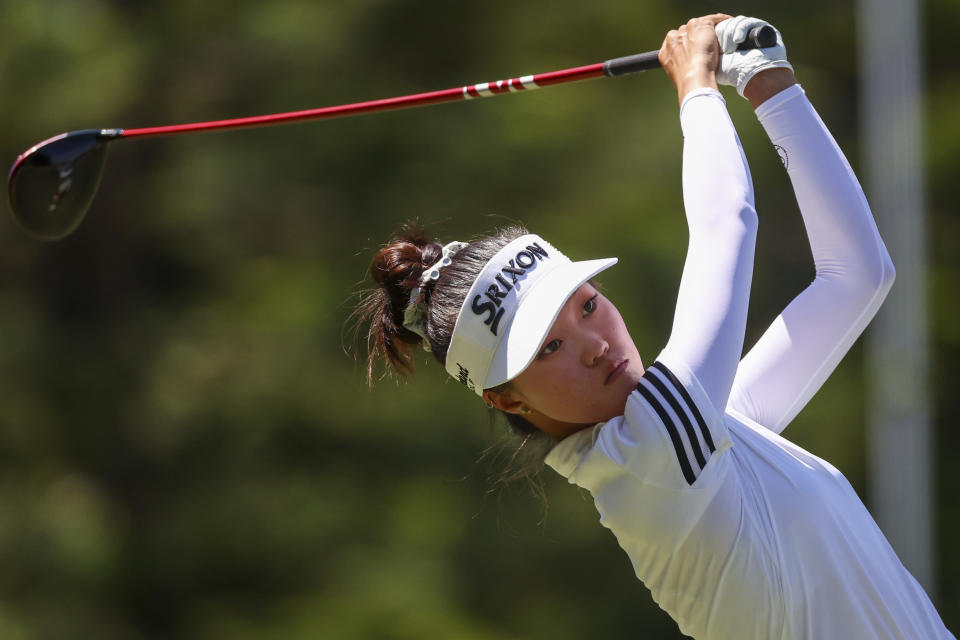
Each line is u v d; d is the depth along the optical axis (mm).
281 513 30922
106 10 33812
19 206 11477
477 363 8547
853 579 8047
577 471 8430
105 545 31266
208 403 31922
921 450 27938
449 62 32281
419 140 31594
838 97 37969
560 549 31609
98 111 31391
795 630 8031
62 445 32562
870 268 8688
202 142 32875
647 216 30406
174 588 31578
